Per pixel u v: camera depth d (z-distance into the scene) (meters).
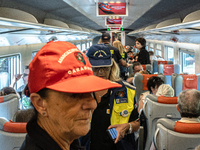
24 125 1.63
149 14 9.23
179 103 1.86
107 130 1.43
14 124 1.63
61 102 0.57
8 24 3.06
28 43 6.12
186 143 1.73
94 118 1.55
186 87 4.88
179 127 1.74
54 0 5.44
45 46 0.59
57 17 8.08
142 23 14.54
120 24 14.04
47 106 0.58
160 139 1.89
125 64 3.66
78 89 0.54
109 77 1.70
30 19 3.90
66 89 0.54
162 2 6.17
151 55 10.47
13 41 5.02
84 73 0.60
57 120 0.59
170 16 8.20
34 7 5.53
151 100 2.62
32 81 0.58
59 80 0.56
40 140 0.58
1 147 1.68
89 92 0.58
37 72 0.56
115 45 5.04
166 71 6.84
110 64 1.62
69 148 0.71
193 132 1.72
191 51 8.36
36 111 0.63
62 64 0.56
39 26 4.00
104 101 1.55
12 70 5.54
